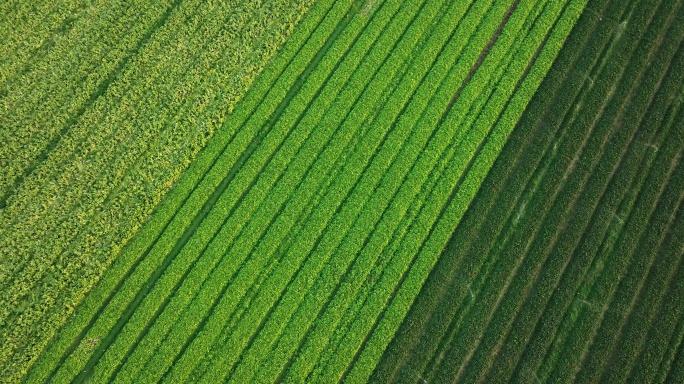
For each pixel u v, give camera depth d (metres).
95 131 21.09
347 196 20.58
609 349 18.95
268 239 20.00
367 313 19.23
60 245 19.94
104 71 21.75
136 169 20.75
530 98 21.45
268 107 21.42
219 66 21.86
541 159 20.83
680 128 21.06
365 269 19.69
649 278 19.66
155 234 20.16
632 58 21.89
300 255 19.88
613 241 20.00
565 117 21.27
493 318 19.31
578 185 20.48
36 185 20.50
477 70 21.84
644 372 18.69
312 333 19.11
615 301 19.44
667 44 21.95
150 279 19.81
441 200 20.34
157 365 18.80
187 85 21.59
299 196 20.44
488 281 19.58
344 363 18.78
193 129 21.22
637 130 21.17
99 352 19.06
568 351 18.91
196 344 18.98
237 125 21.30
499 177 20.53
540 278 19.67
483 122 21.16
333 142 21.02
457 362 18.78
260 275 19.75
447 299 19.38
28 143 20.97
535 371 18.73
